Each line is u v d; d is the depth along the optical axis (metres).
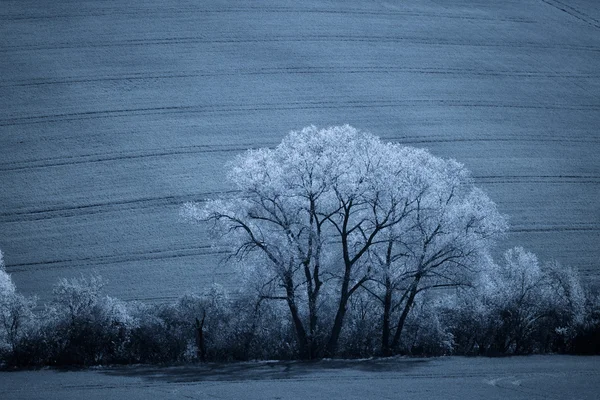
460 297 96.81
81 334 86.25
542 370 74.38
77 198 147.50
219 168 158.12
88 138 167.25
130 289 120.00
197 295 93.50
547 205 153.88
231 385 67.50
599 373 71.94
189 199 147.62
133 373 77.19
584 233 144.75
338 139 94.38
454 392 60.91
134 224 140.00
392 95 194.00
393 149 96.62
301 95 190.00
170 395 62.31
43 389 66.88
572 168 169.00
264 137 170.62
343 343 91.50
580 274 128.50
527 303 93.88
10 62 195.25
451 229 92.69
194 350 90.00
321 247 92.62
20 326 89.25
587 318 92.56
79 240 134.88
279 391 63.41
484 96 198.50
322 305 93.12
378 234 95.50
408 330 94.50
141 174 155.50
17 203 145.38
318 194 92.06
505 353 91.25
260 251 92.62
